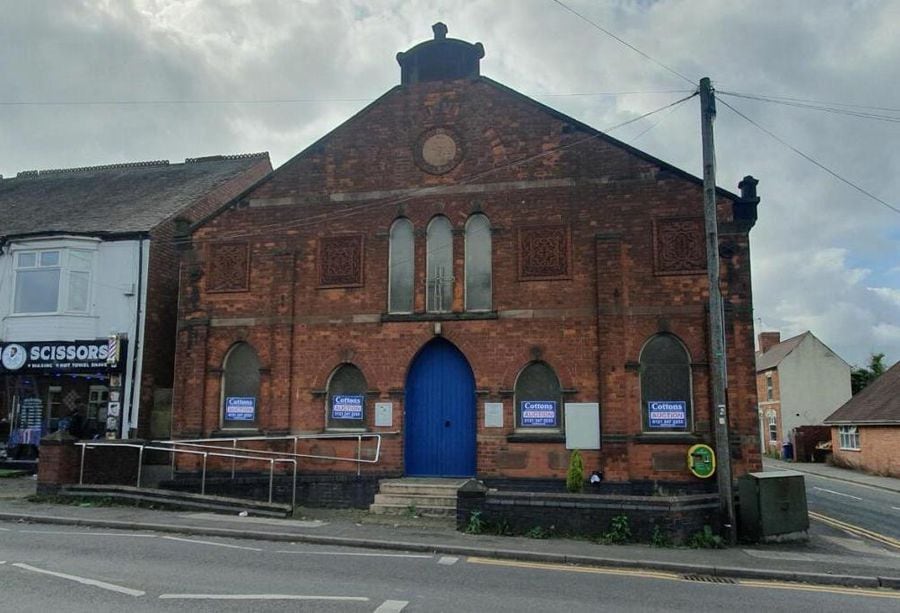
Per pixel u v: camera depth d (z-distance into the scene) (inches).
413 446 617.6
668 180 594.9
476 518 477.1
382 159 653.9
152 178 998.4
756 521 479.8
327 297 644.1
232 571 343.6
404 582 331.9
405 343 622.5
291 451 626.5
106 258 773.9
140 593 293.0
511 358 599.5
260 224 668.1
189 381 655.8
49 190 1000.2
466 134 640.4
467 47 655.1
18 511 529.3
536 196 617.3
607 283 587.8
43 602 275.4
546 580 351.6
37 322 762.8
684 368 576.4
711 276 494.3
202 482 608.1
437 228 639.8
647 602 311.6
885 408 1307.8
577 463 522.9
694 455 550.9
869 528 613.6
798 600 329.7
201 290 669.3
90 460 612.1
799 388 1937.7
